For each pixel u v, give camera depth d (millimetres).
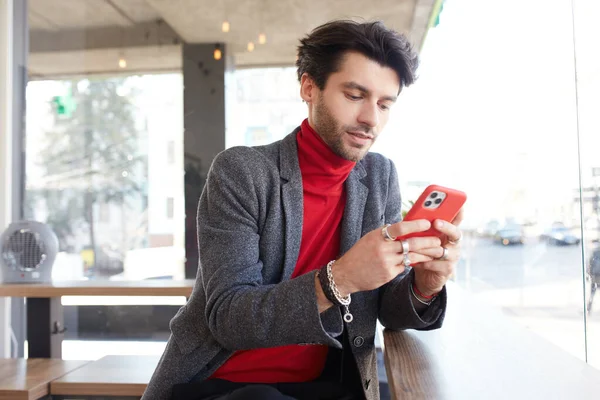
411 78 1047
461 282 2877
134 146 3391
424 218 937
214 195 1060
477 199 2516
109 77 3387
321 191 1113
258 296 921
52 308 2346
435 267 957
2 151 3070
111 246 3383
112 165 3385
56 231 3369
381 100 1028
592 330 1300
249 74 3406
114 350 3299
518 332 1106
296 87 3395
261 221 1066
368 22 1035
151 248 3381
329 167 1087
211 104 3391
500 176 2135
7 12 3111
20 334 3037
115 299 3293
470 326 1168
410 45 1038
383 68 1007
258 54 3393
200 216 1084
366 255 872
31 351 2316
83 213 3379
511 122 1986
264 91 3404
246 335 909
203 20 3377
